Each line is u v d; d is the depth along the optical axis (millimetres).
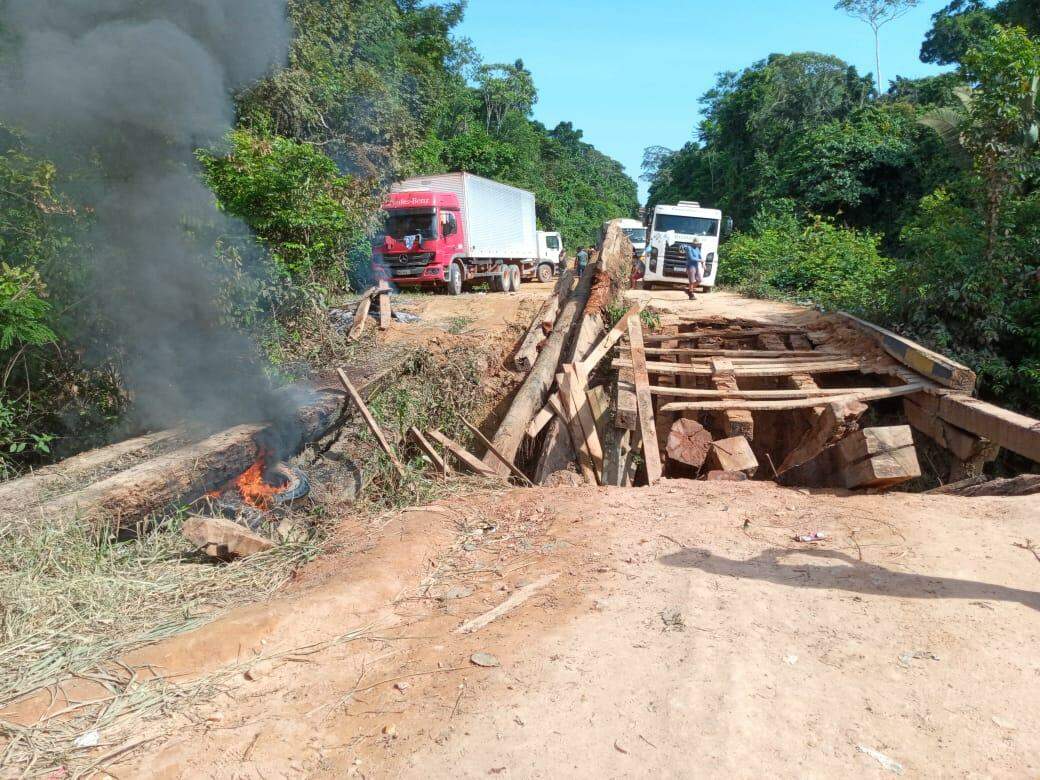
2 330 5668
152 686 3055
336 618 3707
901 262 12383
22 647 3305
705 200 48625
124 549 4465
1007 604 3539
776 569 4098
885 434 5688
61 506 4551
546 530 4977
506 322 13258
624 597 3799
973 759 2455
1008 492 5586
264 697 3020
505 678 3045
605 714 2760
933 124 16562
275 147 9562
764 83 37188
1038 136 10352
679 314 13352
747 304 15477
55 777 2488
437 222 17984
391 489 6496
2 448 6203
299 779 2498
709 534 4715
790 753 2504
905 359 9227
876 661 3074
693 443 7441
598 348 10375
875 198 29188
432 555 4602
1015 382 10164
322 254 10125
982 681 2900
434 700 2924
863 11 40188
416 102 23594
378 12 18562
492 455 7527
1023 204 11148
